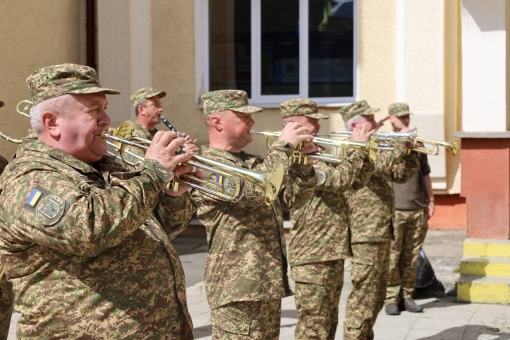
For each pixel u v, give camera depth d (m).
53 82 2.91
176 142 2.94
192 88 11.14
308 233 5.12
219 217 4.27
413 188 7.16
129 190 2.76
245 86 11.23
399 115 7.42
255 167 4.55
